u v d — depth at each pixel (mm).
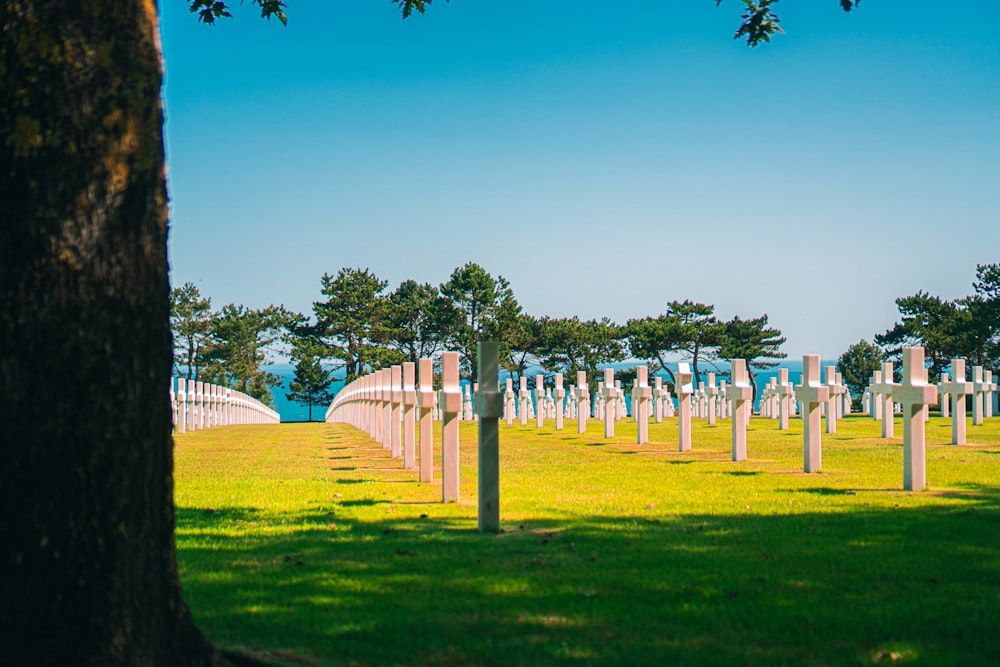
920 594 6488
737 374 17234
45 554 4238
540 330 68688
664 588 6684
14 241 4316
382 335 75938
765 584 6805
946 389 20672
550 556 7844
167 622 4680
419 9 11180
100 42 4520
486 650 5293
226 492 12672
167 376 4719
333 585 6871
